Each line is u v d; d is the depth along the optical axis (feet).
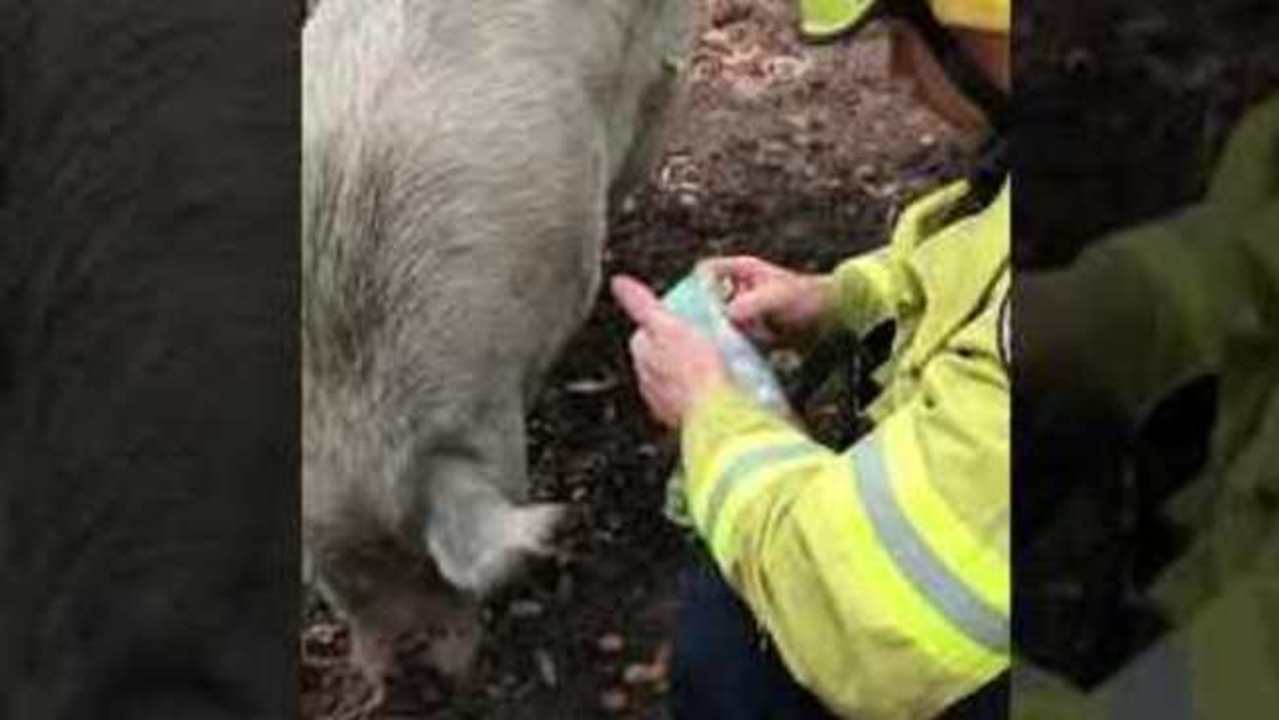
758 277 9.53
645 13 16.90
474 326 14.67
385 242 14.48
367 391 14.38
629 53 16.71
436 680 15.29
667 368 8.21
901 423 7.29
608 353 19.53
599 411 18.95
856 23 7.62
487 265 14.80
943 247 7.73
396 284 14.47
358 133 14.75
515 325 14.99
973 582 6.97
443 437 14.46
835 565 7.16
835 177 22.65
